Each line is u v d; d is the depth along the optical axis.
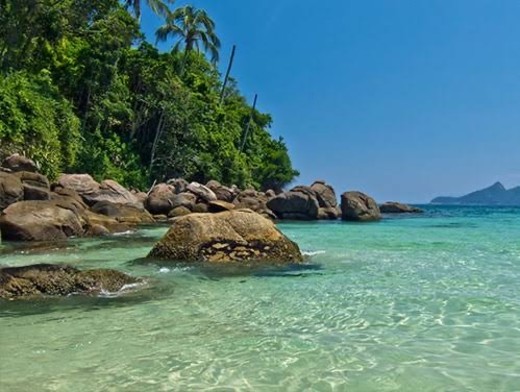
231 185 48.19
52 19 30.05
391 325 6.32
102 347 5.40
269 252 11.47
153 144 39.94
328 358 5.10
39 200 17.72
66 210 16.78
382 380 4.54
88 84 33.44
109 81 34.78
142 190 36.84
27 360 4.98
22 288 7.59
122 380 4.49
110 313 6.83
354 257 12.75
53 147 26.00
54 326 6.18
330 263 11.61
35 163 23.16
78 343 5.53
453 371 4.75
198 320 6.53
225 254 11.20
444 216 43.44
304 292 8.31
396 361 5.01
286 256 11.52
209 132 47.09
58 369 4.74
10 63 30.22
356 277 9.75
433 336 5.85
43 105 26.81
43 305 7.19
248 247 11.41
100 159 32.53
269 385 4.42
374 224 29.86
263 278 9.55
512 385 4.43
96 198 22.73
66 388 4.29
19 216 15.30
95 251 13.20
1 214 15.38
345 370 4.77
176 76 43.22
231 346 5.46
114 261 11.35
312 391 4.30
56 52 34.34
